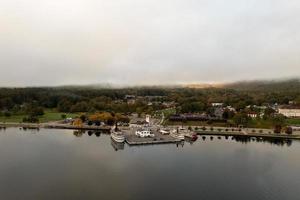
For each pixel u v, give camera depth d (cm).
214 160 19425
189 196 13475
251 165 18312
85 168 17338
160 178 15738
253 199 13275
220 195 13650
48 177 15688
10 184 14662
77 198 13125
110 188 14250
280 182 15388
